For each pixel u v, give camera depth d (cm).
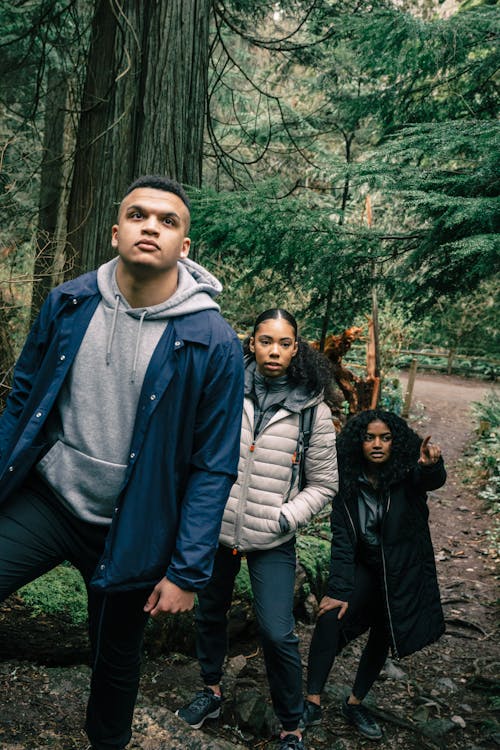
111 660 185
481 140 382
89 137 500
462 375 1725
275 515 280
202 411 175
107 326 172
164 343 170
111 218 476
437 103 523
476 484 867
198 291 177
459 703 375
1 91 690
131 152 473
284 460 283
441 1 656
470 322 1379
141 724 252
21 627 310
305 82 866
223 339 174
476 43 464
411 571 304
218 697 309
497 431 989
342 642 322
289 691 277
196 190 458
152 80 464
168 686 334
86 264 483
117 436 172
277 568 284
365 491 312
